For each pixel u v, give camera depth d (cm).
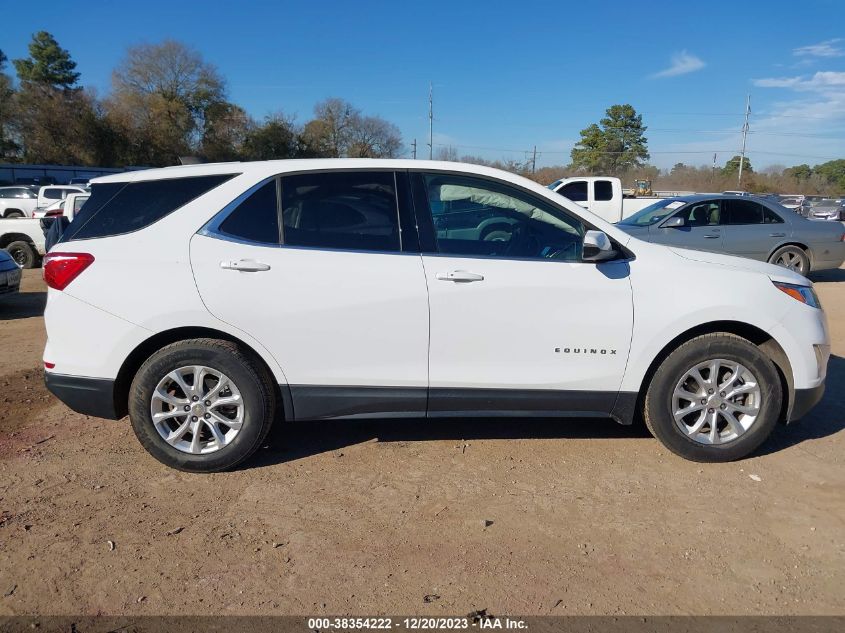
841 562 294
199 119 5941
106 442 423
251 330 359
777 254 1131
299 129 6172
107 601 265
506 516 333
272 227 367
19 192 2905
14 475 374
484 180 382
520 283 366
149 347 373
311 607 263
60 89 5644
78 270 359
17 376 570
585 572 287
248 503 345
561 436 436
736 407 387
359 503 346
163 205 369
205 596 269
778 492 358
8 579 278
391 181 377
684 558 297
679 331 376
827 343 399
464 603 266
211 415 370
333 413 377
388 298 361
